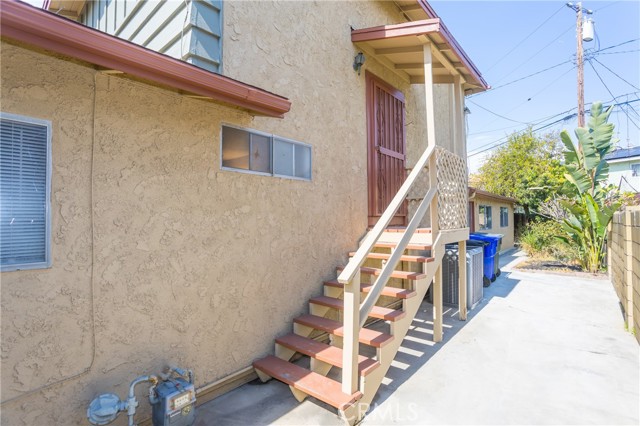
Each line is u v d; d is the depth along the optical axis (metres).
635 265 4.68
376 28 4.99
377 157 5.79
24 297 2.16
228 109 3.43
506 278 9.28
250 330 3.58
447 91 9.04
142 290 2.73
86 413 2.40
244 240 3.54
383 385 3.50
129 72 2.17
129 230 2.66
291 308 4.06
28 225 2.20
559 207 12.01
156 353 2.81
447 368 3.88
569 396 3.23
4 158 2.12
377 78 5.88
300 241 4.22
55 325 2.28
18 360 2.13
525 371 3.77
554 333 4.98
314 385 3.02
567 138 9.41
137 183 2.71
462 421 2.85
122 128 2.63
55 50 1.87
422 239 4.82
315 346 3.55
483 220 13.52
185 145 3.04
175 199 2.96
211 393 3.22
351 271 2.82
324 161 4.66
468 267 6.33
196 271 3.10
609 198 10.68
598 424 2.78
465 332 5.08
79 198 2.41
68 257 2.35
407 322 3.72
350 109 5.20
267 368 3.39
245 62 3.66
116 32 4.41
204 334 3.16
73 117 2.39
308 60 4.47
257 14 3.82
